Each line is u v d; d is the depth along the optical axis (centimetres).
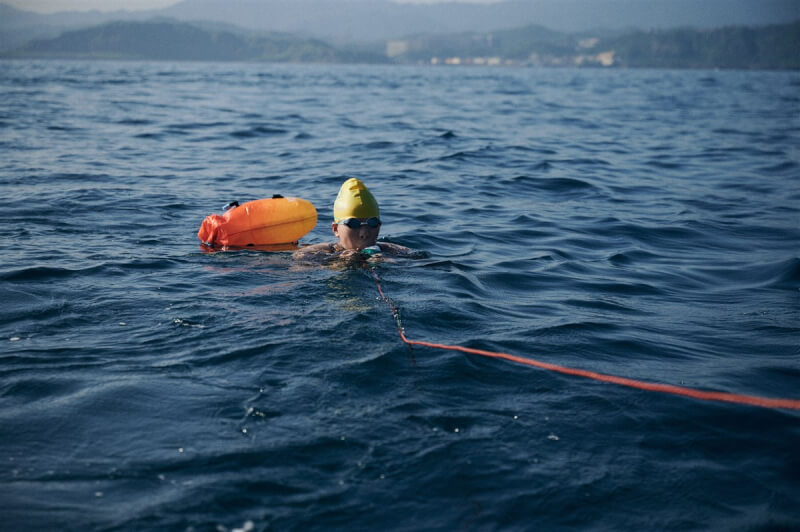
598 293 474
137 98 2772
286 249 546
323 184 921
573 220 730
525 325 388
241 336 346
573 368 330
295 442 246
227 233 546
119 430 253
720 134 1780
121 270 475
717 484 232
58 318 374
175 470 227
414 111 2409
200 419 262
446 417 270
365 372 306
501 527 205
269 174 1000
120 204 736
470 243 614
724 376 329
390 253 521
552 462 241
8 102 2306
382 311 388
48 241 565
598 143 1511
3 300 405
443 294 430
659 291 487
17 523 197
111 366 311
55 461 232
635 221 732
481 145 1405
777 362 351
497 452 245
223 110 2239
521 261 554
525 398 290
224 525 200
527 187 941
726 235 685
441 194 866
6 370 305
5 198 741
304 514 207
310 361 316
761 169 1171
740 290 495
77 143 1295
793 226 727
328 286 434
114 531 196
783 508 219
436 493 220
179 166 1059
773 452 254
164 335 349
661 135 1725
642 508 217
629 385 307
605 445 254
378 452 242
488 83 6006
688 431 267
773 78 9956
